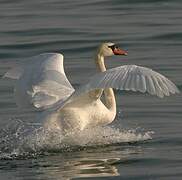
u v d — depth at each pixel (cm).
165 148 1353
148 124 1511
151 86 1138
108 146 1382
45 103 1352
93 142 1388
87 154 1332
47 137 1345
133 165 1252
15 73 1414
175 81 1830
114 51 1484
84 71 1961
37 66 1399
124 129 1476
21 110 1620
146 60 2072
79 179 1175
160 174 1191
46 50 2217
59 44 2273
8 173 1220
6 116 1579
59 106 1297
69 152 1344
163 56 2111
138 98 1723
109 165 1255
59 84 1368
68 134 1360
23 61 1415
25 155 1325
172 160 1271
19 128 1397
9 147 1358
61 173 1212
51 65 1395
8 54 2177
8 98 1722
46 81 1370
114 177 1182
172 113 1587
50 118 1343
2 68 2020
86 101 1370
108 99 1423
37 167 1252
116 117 1568
